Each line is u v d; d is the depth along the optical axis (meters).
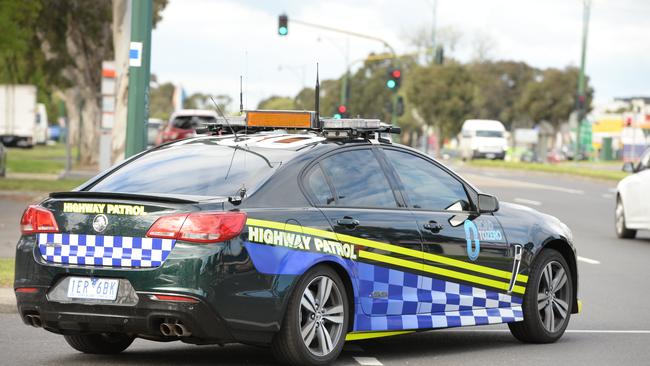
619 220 52.47
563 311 24.45
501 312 23.05
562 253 24.94
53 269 18.88
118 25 72.88
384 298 20.72
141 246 18.31
